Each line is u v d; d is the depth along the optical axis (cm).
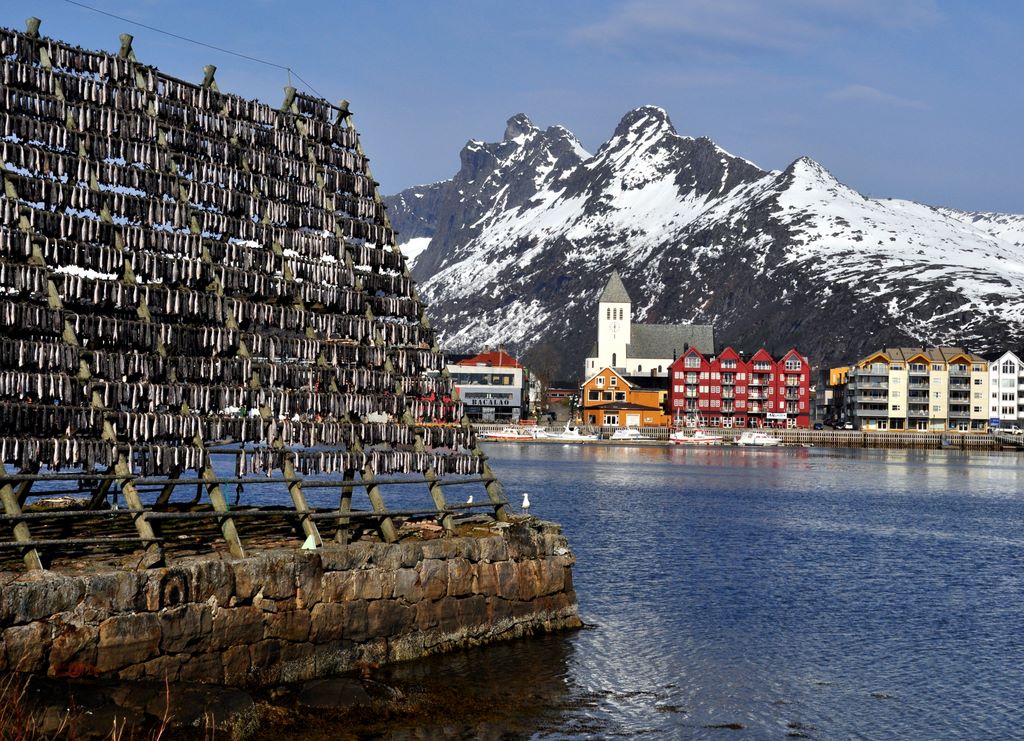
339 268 4550
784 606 5794
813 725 3891
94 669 3133
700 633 5078
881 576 6919
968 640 5178
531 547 4659
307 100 4766
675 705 3997
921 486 14850
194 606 3372
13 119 3762
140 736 2859
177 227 4100
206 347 4000
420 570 4116
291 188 4538
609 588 6084
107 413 3650
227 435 3950
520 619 4581
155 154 4106
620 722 3775
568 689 4053
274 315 4238
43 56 3972
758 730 3809
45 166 3797
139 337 3822
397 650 4031
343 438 4291
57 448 3503
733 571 6856
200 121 4356
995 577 7038
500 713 3716
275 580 3609
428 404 4644
